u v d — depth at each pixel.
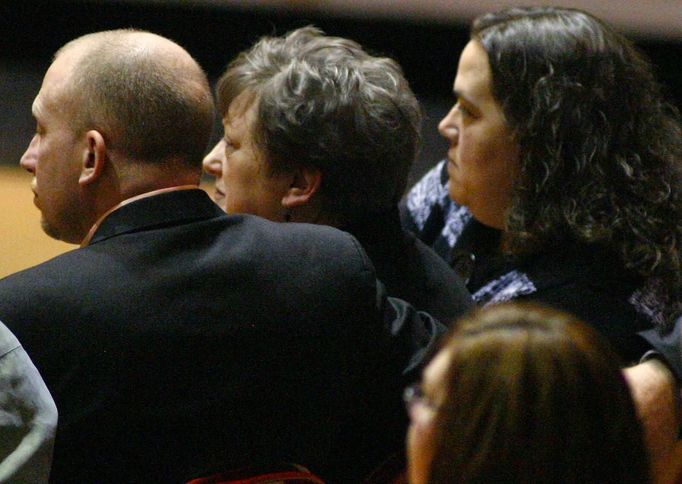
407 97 5.74
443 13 15.66
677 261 5.68
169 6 15.66
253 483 4.64
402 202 7.50
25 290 4.48
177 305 4.55
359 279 4.92
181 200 4.79
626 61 5.79
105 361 4.45
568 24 5.79
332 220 5.76
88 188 4.88
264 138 5.61
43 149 4.91
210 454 4.60
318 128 5.50
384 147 5.59
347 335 4.88
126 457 4.52
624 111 5.74
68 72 4.86
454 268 6.66
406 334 5.25
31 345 4.41
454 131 6.12
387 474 5.27
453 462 2.85
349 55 5.74
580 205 5.66
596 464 2.81
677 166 5.91
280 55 5.76
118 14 15.77
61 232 5.08
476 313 3.05
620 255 5.67
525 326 2.90
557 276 5.80
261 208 5.77
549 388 2.81
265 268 4.74
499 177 5.90
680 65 15.34
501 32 5.80
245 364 4.63
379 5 15.65
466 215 6.94
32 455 4.22
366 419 5.30
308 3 15.59
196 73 4.97
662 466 5.34
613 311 5.66
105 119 4.79
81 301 4.47
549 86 5.66
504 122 5.79
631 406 2.89
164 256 4.63
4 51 15.77
